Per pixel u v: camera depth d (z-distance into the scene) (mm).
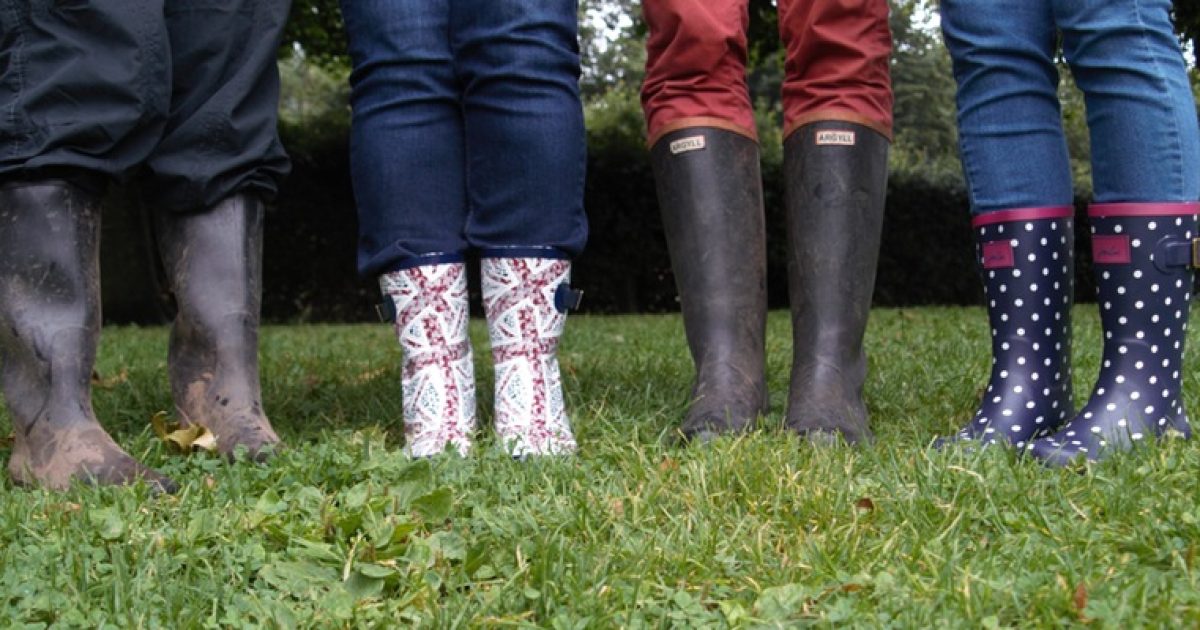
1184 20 6941
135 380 2658
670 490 1513
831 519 1396
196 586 1211
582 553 1272
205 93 1766
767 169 11211
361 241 1834
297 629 1115
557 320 1809
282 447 1738
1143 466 1512
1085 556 1218
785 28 1947
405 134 1749
